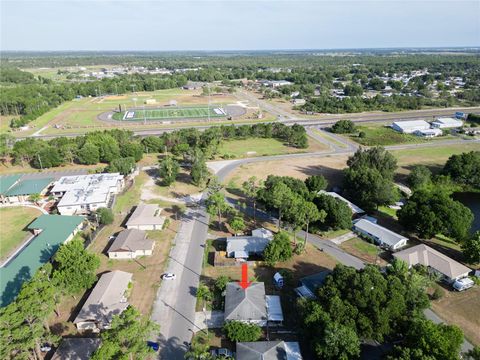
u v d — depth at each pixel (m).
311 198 95.75
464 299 67.12
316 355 51.88
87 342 54.84
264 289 65.88
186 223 96.12
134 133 187.12
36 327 47.91
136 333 46.22
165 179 119.50
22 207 107.75
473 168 120.06
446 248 85.38
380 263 78.25
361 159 123.25
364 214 102.06
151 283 71.25
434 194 92.75
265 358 49.81
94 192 108.44
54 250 78.12
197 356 48.81
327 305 56.09
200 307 64.62
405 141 173.50
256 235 85.94
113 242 83.94
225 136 177.62
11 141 157.12
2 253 83.50
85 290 68.69
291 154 156.00
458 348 47.56
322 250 83.44
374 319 53.72
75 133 189.75
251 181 106.19
